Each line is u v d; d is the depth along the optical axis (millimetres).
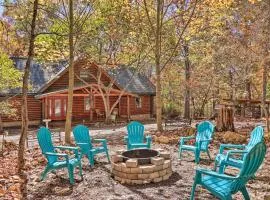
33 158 9000
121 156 7484
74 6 17047
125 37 23953
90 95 26266
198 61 31734
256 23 14633
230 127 14062
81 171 7281
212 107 35906
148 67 41000
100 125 25062
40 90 25328
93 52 25062
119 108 30297
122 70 32188
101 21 19594
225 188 4906
